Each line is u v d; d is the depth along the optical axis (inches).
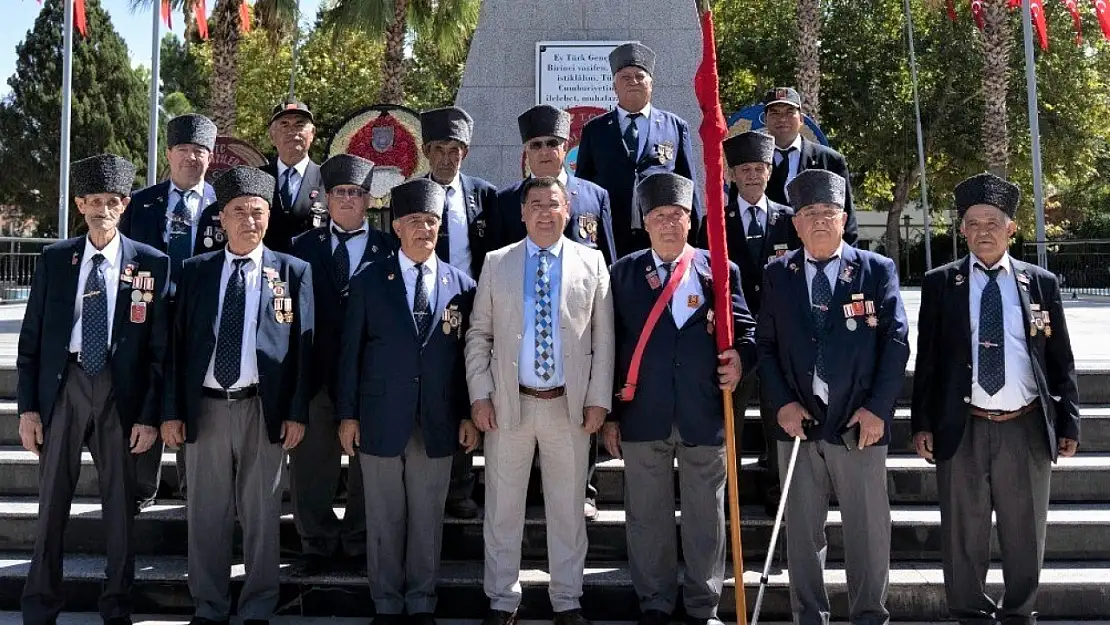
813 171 158.6
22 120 1051.9
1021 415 154.0
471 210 196.7
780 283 159.3
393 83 639.8
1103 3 602.5
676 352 161.3
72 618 170.4
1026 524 154.0
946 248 1026.7
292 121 211.0
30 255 456.8
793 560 155.5
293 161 212.5
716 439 160.6
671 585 163.3
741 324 166.6
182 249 198.2
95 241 164.7
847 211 203.5
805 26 645.9
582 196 188.9
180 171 201.9
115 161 164.6
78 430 162.4
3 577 175.2
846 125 868.0
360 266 170.1
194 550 159.8
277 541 163.2
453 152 193.2
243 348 162.2
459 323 168.6
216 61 629.9
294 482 179.6
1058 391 156.0
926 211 794.8
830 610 167.9
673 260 166.2
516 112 294.2
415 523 163.5
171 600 173.5
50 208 1069.1
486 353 166.2
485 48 295.7
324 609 172.7
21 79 1056.8
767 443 192.7
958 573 157.0
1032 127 575.5
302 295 167.9
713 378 161.5
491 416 162.4
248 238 163.9
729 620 169.8
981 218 157.2
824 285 157.2
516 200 194.7
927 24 868.6
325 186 190.5
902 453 207.0
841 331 153.5
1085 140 858.8
